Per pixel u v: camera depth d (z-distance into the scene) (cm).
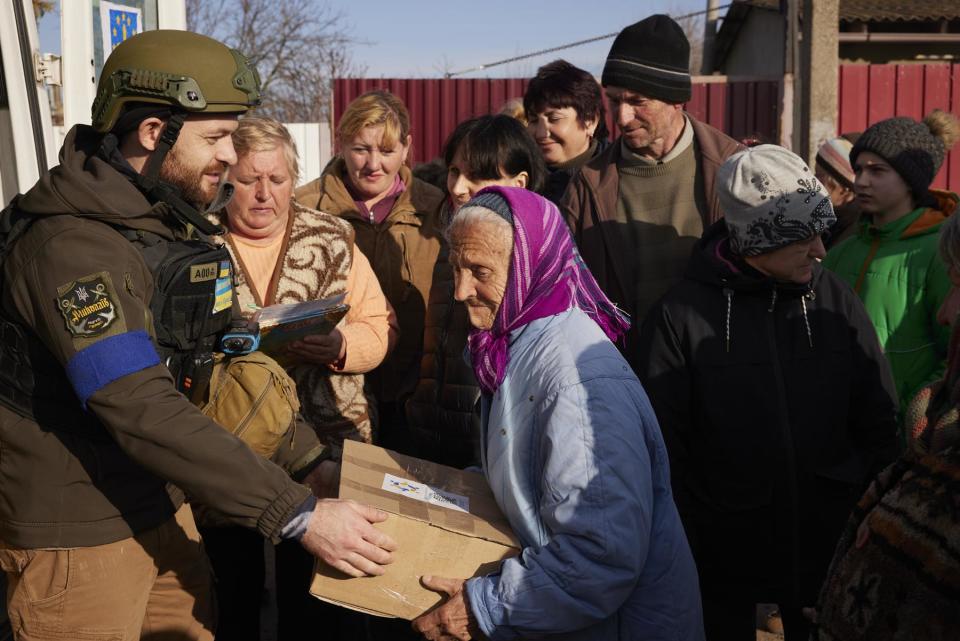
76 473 206
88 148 209
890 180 342
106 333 192
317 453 260
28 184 325
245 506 196
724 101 1064
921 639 166
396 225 378
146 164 206
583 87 404
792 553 260
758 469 259
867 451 273
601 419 188
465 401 287
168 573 235
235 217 304
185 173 209
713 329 262
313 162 1091
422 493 213
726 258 266
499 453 201
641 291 323
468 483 228
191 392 220
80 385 192
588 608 187
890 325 339
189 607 239
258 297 304
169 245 212
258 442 241
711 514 265
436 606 196
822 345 262
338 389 319
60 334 193
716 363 261
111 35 372
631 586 189
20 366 203
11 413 204
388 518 194
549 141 407
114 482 211
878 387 268
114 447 210
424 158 1140
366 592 196
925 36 1177
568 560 185
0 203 326
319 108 2072
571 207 339
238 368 240
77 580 209
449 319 297
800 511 259
